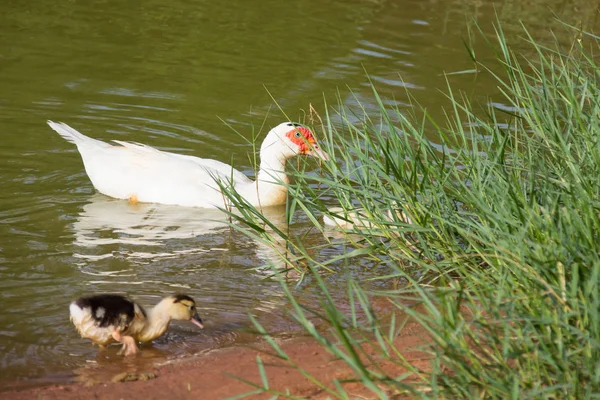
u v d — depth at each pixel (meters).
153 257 8.94
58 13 17.23
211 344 7.11
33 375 6.46
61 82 14.00
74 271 8.47
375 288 8.27
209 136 12.48
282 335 7.27
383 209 8.64
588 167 7.64
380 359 6.49
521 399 5.20
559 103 9.95
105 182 10.65
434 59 15.67
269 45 16.20
